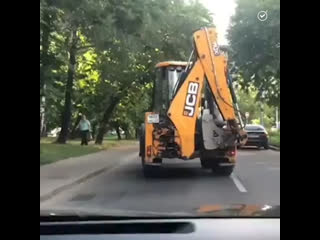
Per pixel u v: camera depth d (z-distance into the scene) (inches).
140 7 810.2
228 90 655.8
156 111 700.7
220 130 657.6
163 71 695.7
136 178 679.7
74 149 1205.1
